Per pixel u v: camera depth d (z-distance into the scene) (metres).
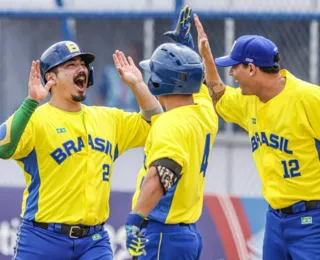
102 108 22.27
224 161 32.69
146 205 18.81
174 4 30.50
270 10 30.30
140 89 21.92
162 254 20.31
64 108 21.62
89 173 21.30
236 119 22.17
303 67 32.62
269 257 22.06
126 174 33.44
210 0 32.03
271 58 20.73
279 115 20.83
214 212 29.11
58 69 21.42
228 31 33.00
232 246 29.00
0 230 30.03
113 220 29.55
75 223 21.27
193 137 19.72
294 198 21.12
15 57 35.34
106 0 33.12
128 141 22.33
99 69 34.94
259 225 28.83
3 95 35.22
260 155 21.52
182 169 19.23
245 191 32.59
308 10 30.72
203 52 21.98
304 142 20.75
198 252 20.98
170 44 20.25
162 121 19.52
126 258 29.44
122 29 34.66
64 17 31.28
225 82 33.06
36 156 21.22
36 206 21.36
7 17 31.47
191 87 19.95
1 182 34.22
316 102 20.48
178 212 20.20
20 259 21.48
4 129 20.31
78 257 21.53
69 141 21.25
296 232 21.27
